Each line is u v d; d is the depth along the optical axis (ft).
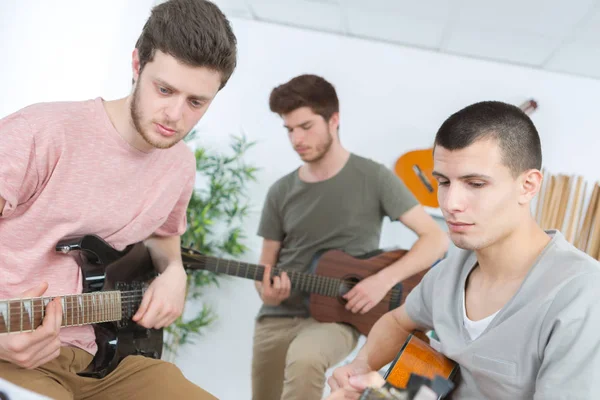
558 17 11.78
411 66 14.87
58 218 5.50
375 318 10.21
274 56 15.07
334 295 10.30
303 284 10.27
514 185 4.77
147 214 6.10
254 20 15.12
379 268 10.43
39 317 4.58
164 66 5.10
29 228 5.40
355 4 12.99
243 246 14.43
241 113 14.98
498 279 5.10
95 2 12.07
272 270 10.18
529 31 12.71
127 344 6.03
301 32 15.07
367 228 10.73
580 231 13.73
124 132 5.65
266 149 14.87
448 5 12.15
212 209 14.44
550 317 4.56
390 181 10.68
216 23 5.19
